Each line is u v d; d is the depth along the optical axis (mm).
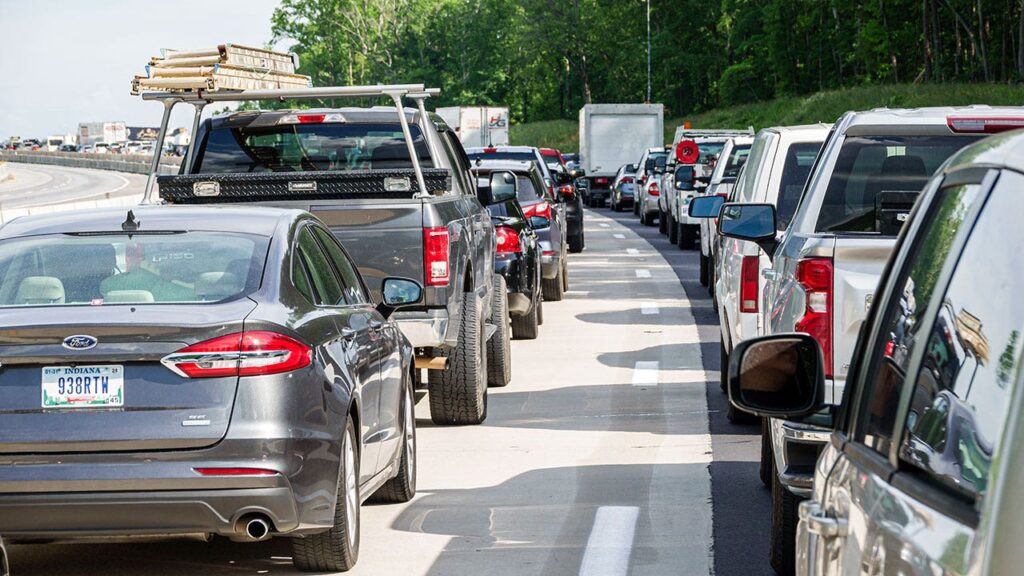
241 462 14805
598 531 18750
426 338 24734
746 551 17609
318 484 15492
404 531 19000
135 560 17781
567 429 26766
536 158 56406
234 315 15250
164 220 17250
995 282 6430
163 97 28578
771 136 28406
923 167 17406
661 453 24234
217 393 14891
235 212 17812
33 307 15438
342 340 17062
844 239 16078
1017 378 5516
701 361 35969
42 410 14789
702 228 55625
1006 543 5227
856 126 17500
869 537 6926
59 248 16594
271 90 28344
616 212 131250
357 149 28484
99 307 15328
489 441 25688
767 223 21484
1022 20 186000
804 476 15203
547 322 45531
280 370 15141
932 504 6250
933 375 6926
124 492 14727
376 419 18438
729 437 25656
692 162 76875
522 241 39469
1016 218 6336
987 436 5988
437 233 24609
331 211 24672
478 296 27375
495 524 19297
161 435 14750
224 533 15031
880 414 7574
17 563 17766
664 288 56250
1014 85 175375
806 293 16125
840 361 16000
